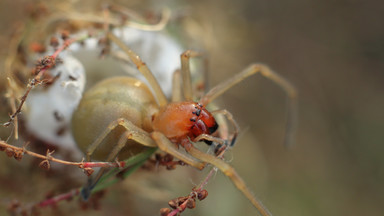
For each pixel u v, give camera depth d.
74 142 0.10
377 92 0.15
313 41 0.15
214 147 0.09
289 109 0.13
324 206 0.14
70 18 0.11
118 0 0.13
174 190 0.12
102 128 0.09
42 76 0.10
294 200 0.14
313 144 0.14
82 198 0.10
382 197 0.14
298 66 0.15
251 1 0.15
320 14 0.15
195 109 0.09
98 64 0.11
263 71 0.10
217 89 0.10
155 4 0.13
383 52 0.15
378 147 0.15
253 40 0.14
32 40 0.11
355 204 0.14
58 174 0.11
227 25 0.14
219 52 0.14
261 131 0.14
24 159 0.11
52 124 0.10
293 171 0.14
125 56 0.10
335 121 0.15
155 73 0.11
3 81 0.10
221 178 0.12
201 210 0.12
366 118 0.15
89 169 0.09
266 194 0.14
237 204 0.13
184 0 0.13
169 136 0.09
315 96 0.15
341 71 0.15
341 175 0.14
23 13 0.12
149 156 0.10
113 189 0.11
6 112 0.10
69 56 0.10
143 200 0.12
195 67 0.11
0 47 0.12
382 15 0.15
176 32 0.12
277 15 0.15
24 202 0.11
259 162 0.14
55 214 0.11
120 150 0.09
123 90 0.10
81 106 0.10
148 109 0.10
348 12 0.15
